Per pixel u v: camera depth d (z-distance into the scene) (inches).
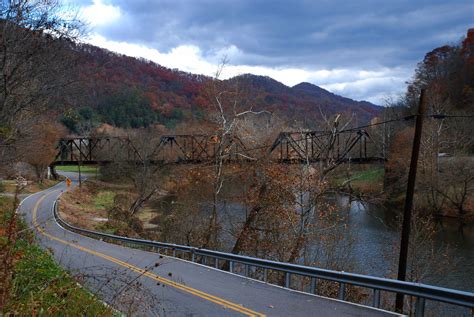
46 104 748.0
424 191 1838.1
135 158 2267.5
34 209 1654.8
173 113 4813.0
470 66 2930.6
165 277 563.5
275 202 981.8
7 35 567.5
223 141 1128.8
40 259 439.2
